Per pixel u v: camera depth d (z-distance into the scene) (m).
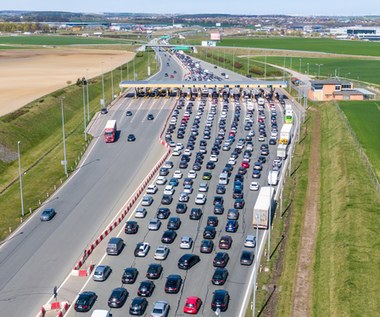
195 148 144.50
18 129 157.00
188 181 113.19
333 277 73.19
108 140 150.88
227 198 106.25
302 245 85.38
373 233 85.19
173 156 136.75
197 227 92.44
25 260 81.69
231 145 146.50
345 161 124.81
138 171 125.69
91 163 132.62
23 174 125.38
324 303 67.69
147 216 97.88
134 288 72.44
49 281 75.06
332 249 81.75
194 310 65.31
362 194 102.50
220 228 91.88
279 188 112.00
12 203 105.94
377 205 97.38
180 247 84.12
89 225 94.62
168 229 91.12
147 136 157.88
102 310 62.84
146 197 103.31
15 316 66.25
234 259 80.38
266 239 87.56
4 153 138.00
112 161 133.88
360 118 177.62
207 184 114.38
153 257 81.56
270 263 79.06
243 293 70.69
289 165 124.19
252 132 156.88
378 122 171.50
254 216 91.75
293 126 167.88
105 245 85.94
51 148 148.38
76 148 145.38
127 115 184.00
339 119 172.62
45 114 179.75
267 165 128.38
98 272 74.44
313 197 108.00
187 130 164.25
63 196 109.56
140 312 65.31
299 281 73.81
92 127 170.12
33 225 95.06
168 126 168.88
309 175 121.94
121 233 90.56
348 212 93.25
